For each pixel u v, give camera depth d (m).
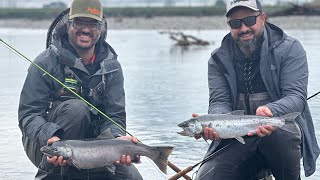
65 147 1.94
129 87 4.83
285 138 2.02
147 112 3.70
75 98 2.15
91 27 2.13
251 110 2.14
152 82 5.14
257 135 2.01
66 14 2.18
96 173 2.13
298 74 2.09
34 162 2.17
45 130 2.06
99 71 2.17
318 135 2.95
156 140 3.00
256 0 2.09
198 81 5.18
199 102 4.05
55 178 2.11
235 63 2.15
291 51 2.10
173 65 6.77
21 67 6.43
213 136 1.96
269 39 2.12
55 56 2.15
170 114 3.64
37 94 2.14
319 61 6.27
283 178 2.08
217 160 2.11
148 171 2.53
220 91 2.17
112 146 1.98
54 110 2.12
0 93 4.49
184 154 2.76
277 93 2.12
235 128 1.95
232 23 2.09
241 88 2.15
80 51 2.16
